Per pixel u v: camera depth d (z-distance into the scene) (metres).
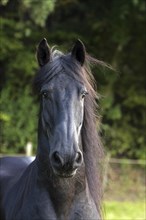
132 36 17.44
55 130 4.23
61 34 16.69
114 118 16.48
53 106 4.32
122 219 10.79
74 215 4.54
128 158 16.89
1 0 13.95
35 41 16.89
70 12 17.50
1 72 17.06
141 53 17.56
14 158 6.50
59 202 4.53
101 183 5.01
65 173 4.14
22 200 4.80
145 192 14.24
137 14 16.72
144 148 16.84
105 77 16.64
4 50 16.28
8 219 5.12
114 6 16.02
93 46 17.42
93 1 17.12
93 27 16.86
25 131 16.06
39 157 4.61
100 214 4.90
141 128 17.28
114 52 17.27
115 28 16.95
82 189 4.59
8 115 16.05
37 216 4.54
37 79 4.54
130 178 15.25
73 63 4.52
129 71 17.48
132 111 17.33
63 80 4.40
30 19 16.64
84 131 4.66
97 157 4.84
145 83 17.34
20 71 16.77
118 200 13.26
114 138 16.77
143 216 11.25
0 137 16.14
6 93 16.25
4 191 5.71
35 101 16.56
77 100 4.35
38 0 12.12
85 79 4.52
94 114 4.77
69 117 4.24
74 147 4.13
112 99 16.58
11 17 16.72
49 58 4.62
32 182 4.71
